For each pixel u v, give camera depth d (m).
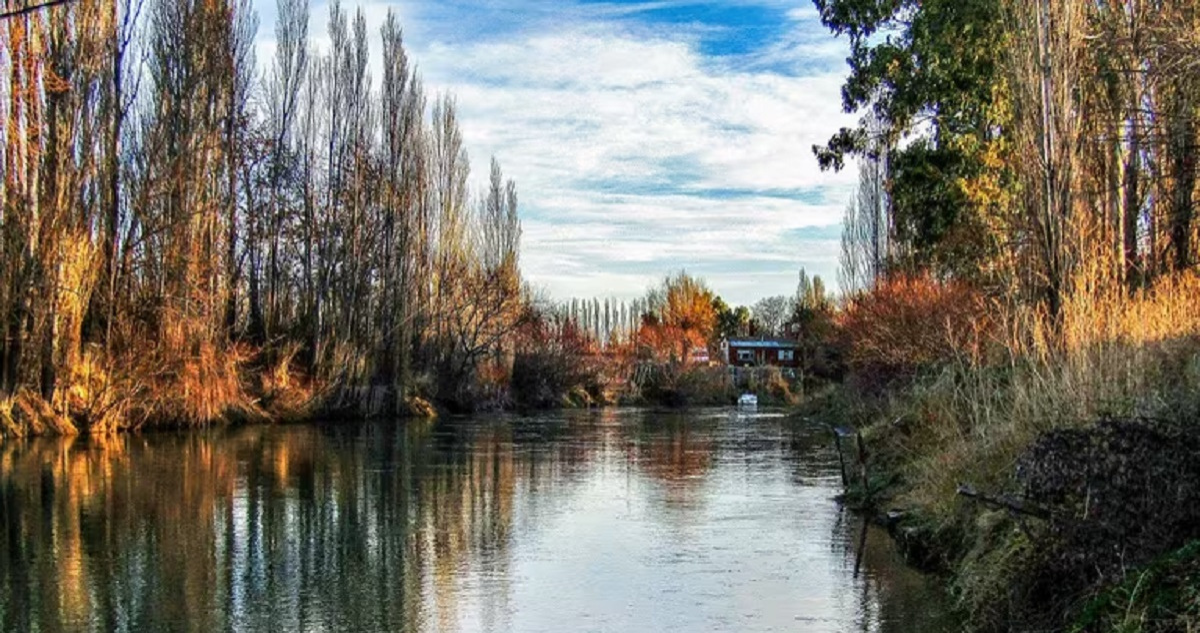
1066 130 15.60
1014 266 17.06
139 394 30.00
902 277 28.27
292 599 9.73
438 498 16.92
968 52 23.94
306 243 41.97
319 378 40.97
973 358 15.62
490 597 9.85
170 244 31.03
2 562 11.38
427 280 47.91
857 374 30.05
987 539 9.38
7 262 26.56
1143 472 6.89
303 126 42.50
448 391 50.03
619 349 76.06
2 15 10.59
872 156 27.94
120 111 29.62
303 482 19.02
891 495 15.20
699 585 10.35
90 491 17.19
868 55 26.45
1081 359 10.26
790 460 24.30
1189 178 16.17
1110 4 16.66
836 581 10.46
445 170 50.44
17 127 26.53
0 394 26.47
